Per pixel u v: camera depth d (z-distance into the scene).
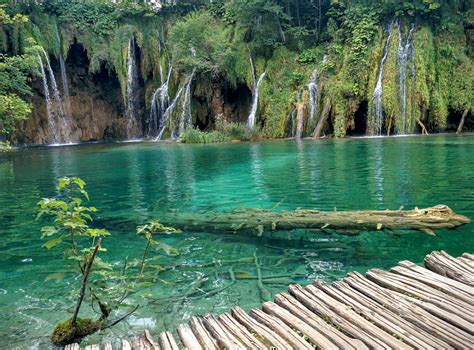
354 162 12.31
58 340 3.18
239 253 5.11
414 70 21.33
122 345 2.80
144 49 26.77
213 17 26.94
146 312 3.66
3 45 22.19
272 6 24.53
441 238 5.35
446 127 22.20
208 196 8.52
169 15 27.88
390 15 22.70
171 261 4.90
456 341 2.59
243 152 16.42
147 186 9.88
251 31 25.39
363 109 22.55
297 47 25.23
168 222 6.54
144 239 5.79
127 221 6.75
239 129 22.56
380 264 4.65
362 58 21.97
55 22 25.06
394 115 21.34
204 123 25.53
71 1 26.59
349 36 23.31
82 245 5.61
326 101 22.16
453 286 3.33
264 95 23.67
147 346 2.78
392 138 19.47
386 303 3.12
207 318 3.11
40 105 25.34
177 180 10.56
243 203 7.77
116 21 26.92
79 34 25.86
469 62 21.81
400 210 6.22
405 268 3.74
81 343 3.18
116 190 9.49
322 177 10.12
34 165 14.52
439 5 21.45
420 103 21.20
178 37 24.95
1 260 5.05
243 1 24.39
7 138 23.84
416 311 2.99
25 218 7.10
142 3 28.17
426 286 3.37
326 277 4.35
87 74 27.47
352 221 5.82
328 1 26.67
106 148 20.88
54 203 3.18
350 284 3.49
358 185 8.95
